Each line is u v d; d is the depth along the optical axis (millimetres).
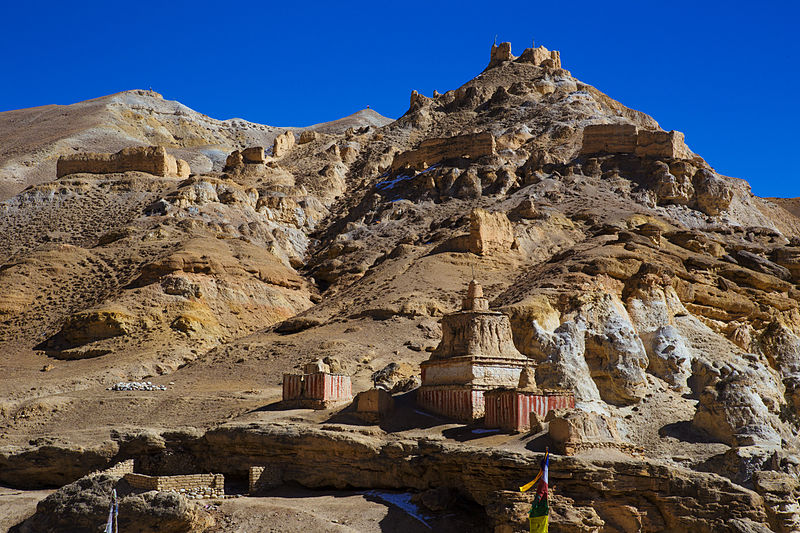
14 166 174875
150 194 120562
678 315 68250
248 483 51031
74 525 44219
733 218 105000
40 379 72062
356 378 64438
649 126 149875
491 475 44094
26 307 89938
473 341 54281
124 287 89125
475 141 117750
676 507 42969
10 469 54000
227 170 131375
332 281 97750
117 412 61594
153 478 46031
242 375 69250
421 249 92375
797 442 56344
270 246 104625
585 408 55000
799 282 80875
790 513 46188
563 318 63625
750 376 58688
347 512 44562
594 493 42906
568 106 139250
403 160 124938
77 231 112688
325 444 49188
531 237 91812
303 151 153250
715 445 52781
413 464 47250
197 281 88375
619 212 95875
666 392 59312
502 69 168500
